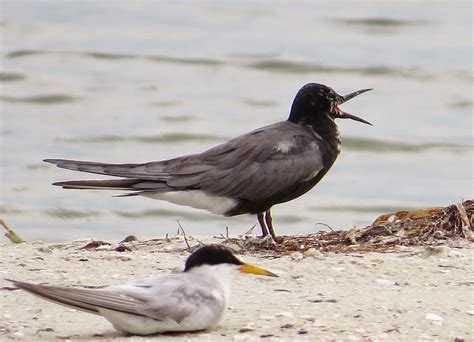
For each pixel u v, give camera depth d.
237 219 18.36
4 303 9.15
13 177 20.81
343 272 10.09
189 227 17.94
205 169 11.76
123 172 11.70
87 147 22.92
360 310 8.89
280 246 11.21
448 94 26.88
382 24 33.31
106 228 17.98
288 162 11.80
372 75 28.38
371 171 21.70
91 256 10.91
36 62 29.56
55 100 26.44
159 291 8.07
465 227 11.29
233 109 25.67
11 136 23.62
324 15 34.28
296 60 29.27
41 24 34.50
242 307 9.01
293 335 8.25
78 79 28.06
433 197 19.88
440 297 9.28
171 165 11.82
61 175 20.94
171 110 25.56
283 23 34.16
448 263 10.30
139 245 11.80
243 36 32.47
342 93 26.94
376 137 23.66
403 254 10.70
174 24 34.41
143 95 26.83
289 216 18.67
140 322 8.01
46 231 17.61
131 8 37.09
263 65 29.09
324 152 12.08
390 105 26.28
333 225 18.14
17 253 11.11
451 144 23.30
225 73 28.67
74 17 35.72
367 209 19.19
